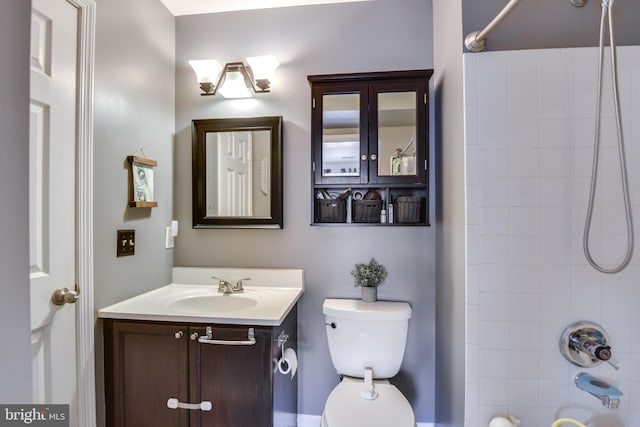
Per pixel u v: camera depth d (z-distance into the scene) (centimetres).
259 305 144
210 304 160
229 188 180
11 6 44
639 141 117
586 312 118
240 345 126
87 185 123
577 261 118
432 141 170
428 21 171
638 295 117
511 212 120
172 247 182
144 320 129
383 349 152
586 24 119
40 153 107
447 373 148
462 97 124
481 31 118
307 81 178
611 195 118
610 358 115
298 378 177
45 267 108
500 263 121
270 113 180
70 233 117
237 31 183
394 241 173
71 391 117
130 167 147
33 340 105
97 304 129
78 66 120
